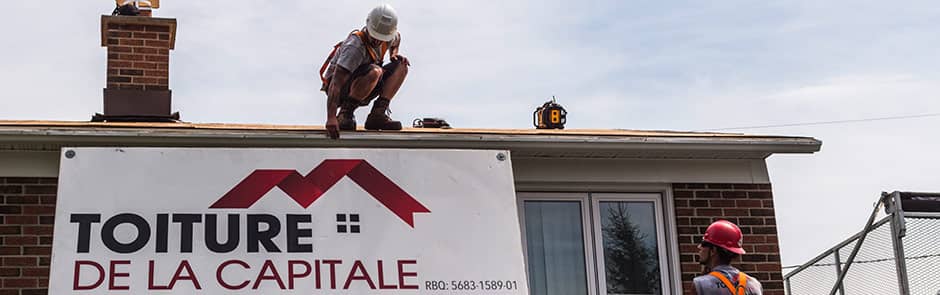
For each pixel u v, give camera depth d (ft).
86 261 30.37
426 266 31.68
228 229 31.37
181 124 35.83
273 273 30.99
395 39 34.65
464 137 33.63
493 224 32.50
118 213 31.07
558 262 35.17
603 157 35.63
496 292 31.71
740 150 35.29
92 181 31.32
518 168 35.04
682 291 35.09
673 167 36.01
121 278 30.35
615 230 35.70
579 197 35.78
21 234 32.24
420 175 32.81
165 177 31.73
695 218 35.73
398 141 33.50
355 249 31.60
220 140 32.76
